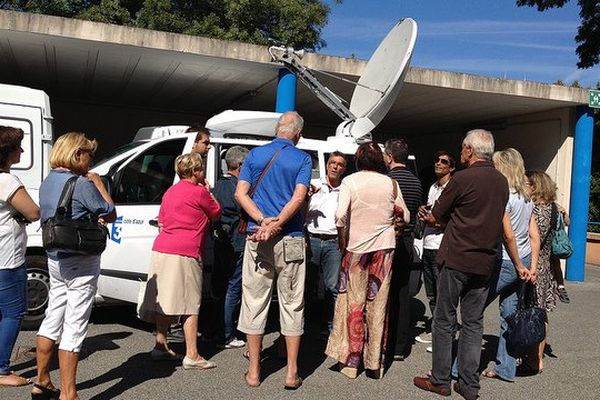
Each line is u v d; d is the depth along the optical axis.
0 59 9.91
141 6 17.83
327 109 14.14
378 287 4.72
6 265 4.09
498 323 7.10
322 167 6.66
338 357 4.83
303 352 5.48
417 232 5.77
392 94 6.71
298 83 10.97
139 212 5.77
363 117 7.02
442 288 4.44
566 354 5.85
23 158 5.93
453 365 4.89
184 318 4.82
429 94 11.13
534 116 12.67
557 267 5.73
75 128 14.92
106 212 3.90
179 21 17.16
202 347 5.46
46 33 8.10
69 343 3.80
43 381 3.97
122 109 15.35
